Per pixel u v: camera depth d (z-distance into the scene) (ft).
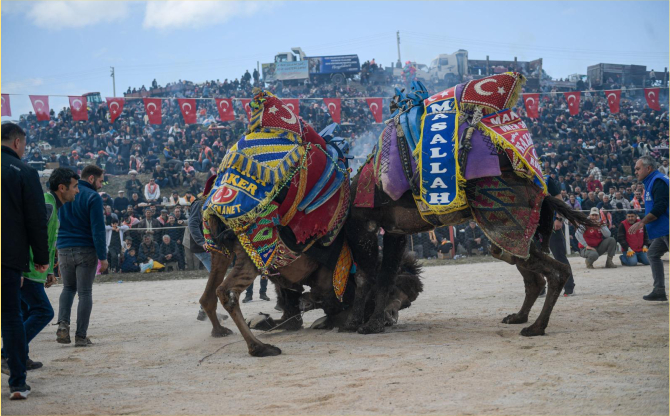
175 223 54.19
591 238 46.37
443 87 157.28
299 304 22.84
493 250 20.04
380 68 159.53
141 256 52.37
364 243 21.34
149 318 28.73
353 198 21.29
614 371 13.88
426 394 12.75
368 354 17.10
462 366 15.03
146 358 18.30
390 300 22.61
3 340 13.76
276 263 19.33
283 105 20.18
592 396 12.00
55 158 88.69
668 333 18.30
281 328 22.70
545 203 19.69
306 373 15.23
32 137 106.42
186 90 154.71
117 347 20.40
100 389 14.46
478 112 18.94
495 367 14.80
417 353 16.89
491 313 25.12
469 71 159.43
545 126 120.26
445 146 18.84
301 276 21.04
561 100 141.18
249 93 143.54
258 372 15.66
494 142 18.61
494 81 19.35
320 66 152.97
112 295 39.14
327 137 22.09
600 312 23.54
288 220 19.36
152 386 14.64
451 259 58.18
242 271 18.62
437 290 35.47
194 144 101.45
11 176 14.06
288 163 19.13
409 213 20.33
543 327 18.99
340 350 17.93
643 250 46.75
